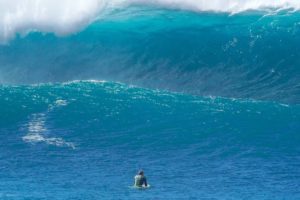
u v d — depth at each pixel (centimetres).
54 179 12669
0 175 12925
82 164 13512
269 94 16325
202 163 13662
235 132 14838
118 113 15462
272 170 13212
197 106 15738
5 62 17812
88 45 17838
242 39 17500
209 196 11794
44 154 13925
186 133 14862
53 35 18012
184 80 16862
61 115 15362
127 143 14500
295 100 16050
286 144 14362
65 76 17338
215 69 17062
